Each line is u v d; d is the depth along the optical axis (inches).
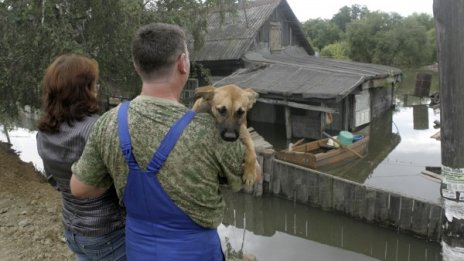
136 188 78.5
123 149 77.4
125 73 437.7
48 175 108.1
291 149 619.5
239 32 969.5
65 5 379.6
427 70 2257.6
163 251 79.8
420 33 2293.3
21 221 252.8
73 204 101.0
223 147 79.4
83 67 103.4
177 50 79.7
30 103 393.7
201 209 79.5
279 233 474.6
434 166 616.7
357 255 417.1
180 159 75.7
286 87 767.1
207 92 108.7
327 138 703.1
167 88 80.8
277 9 1059.3
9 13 359.3
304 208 490.9
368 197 432.1
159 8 455.5
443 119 129.7
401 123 966.4
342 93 694.5
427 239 391.9
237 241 445.7
